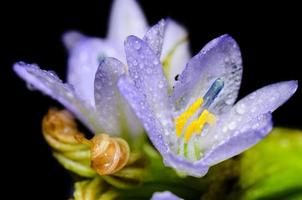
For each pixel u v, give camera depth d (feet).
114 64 0.37
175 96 0.38
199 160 0.37
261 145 0.43
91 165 0.39
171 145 0.38
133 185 0.40
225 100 0.38
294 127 0.49
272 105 0.37
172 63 0.43
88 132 0.42
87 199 0.39
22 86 0.55
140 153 0.40
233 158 0.40
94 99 0.39
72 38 0.46
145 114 0.35
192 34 0.59
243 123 0.38
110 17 0.47
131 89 0.35
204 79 0.38
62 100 0.39
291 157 0.43
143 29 0.46
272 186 0.42
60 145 0.41
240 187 0.41
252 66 0.58
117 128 0.40
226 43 0.38
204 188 0.40
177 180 0.40
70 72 0.43
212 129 0.38
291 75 0.58
